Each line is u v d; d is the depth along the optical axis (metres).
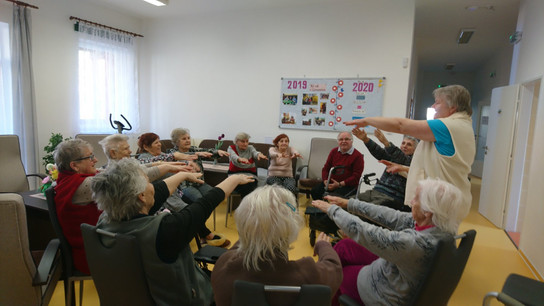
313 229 2.76
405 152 2.69
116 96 4.87
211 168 3.69
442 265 1.08
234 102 4.85
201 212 1.25
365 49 4.09
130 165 1.20
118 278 1.13
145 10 4.76
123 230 1.14
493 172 3.77
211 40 4.89
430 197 1.15
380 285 1.29
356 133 2.54
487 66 7.24
